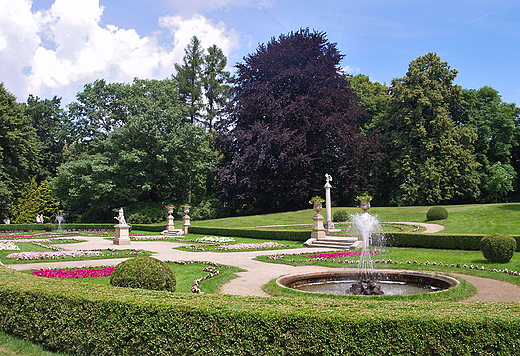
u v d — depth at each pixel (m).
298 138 33.50
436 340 4.20
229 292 9.28
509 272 11.09
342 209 34.97
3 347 5.66
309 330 4.32
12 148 39.75
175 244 23.20
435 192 37.19
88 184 38.34
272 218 34.28
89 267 13.05
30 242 23.64
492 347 4.18
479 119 42.09
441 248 17.36
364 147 36.22
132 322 5.00
